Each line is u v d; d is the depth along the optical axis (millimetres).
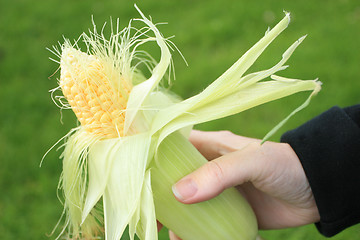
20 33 1148
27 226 649
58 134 797
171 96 370
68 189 320
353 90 764
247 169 316
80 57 302
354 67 814
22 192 703
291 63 849
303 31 952
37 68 995
